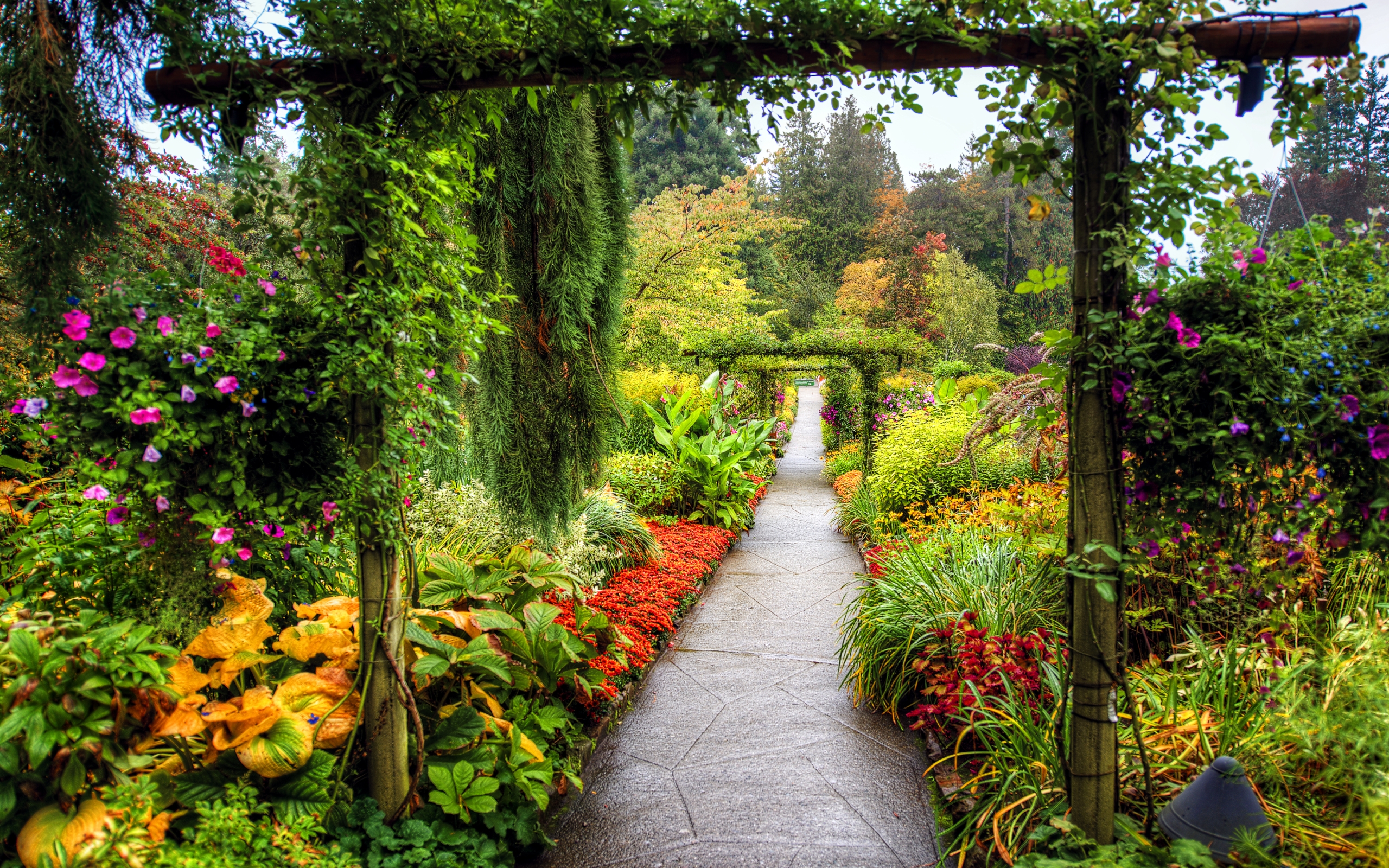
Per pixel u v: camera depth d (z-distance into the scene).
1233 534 2.04
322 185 1.93
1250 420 1.82
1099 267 1.96
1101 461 1.99
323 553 2.75
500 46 2.08
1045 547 3.56
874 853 2.44
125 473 1.77
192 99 2.08
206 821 1.67
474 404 3.66
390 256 2.07
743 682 4.01
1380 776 1.83
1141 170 1.94
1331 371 1.77
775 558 7.32
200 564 1.99
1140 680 2.61
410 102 2.16
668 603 4.93
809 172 45.91
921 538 4.98
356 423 2.08
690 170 33.34
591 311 4.01
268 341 1.89
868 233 44.00
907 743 3.25
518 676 2.70
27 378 2.52
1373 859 1.77
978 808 2.40
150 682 1.74
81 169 2.25
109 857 1.53
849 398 16.25
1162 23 1.83
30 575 2.27
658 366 15.52
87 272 2.42
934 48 1.97
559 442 3.81
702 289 14.70
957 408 8.50
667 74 2.11
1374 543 1.84
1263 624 2.70
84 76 2.23
